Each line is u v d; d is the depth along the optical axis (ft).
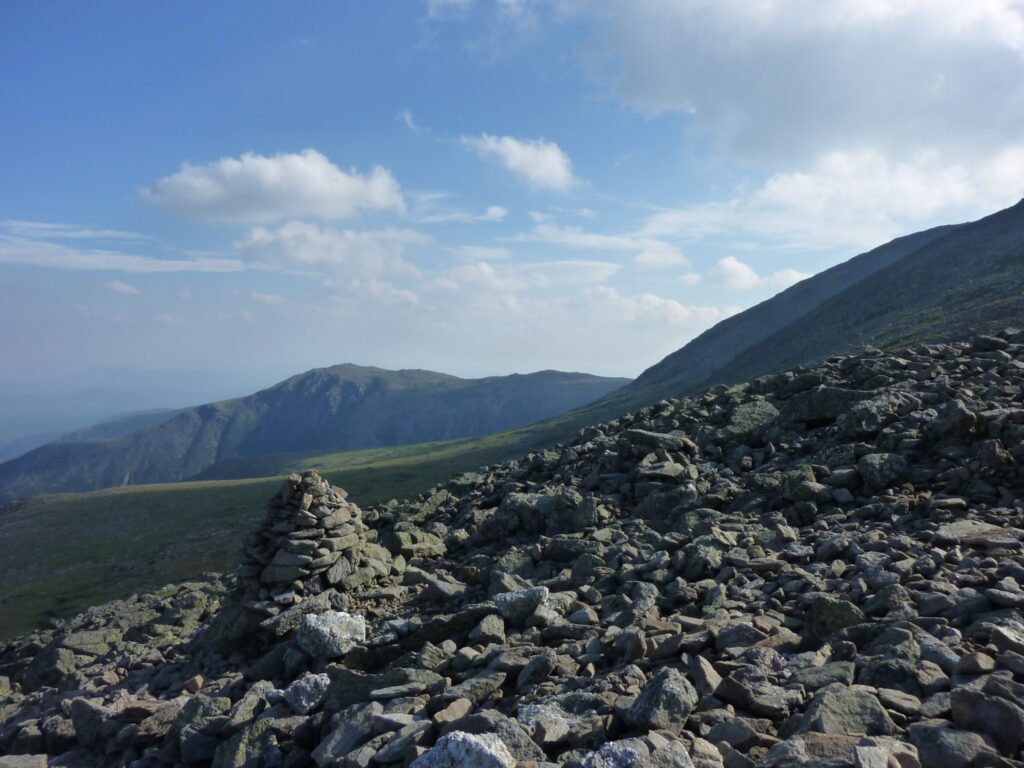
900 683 25.20
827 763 19.51
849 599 34.86
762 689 25.80
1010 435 53.47
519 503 70.79
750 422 82.02
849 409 70.85
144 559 324.60
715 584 41.98
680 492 64.08
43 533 419.54
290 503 60.44
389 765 26.25
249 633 54.65
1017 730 20.38
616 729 25.04
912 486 53.42
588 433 109.29
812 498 55.77
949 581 34.73
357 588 58.08
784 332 541.34
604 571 49.47
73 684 59.67
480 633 39.52
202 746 36.58
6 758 41.98
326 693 36.19
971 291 305.32
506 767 21.39
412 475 450.30
